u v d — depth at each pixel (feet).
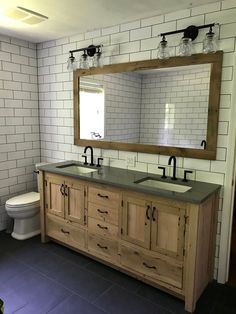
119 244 7.34
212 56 6.68
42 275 7.54
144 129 8.31
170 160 7.41
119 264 7.44
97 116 9.40
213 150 6.98
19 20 8.04
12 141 10.61
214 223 6.94
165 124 7.87
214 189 6.52
